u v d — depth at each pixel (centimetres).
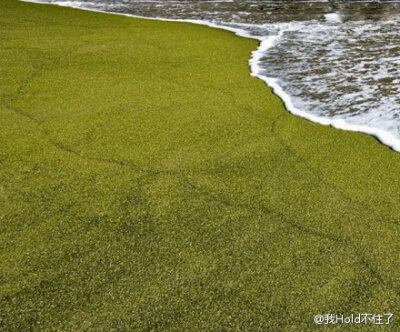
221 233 232
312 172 292
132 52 571
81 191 265
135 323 180
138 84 450
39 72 479
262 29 762
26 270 205
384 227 237
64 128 346
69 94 417
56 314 183
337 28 765
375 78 489
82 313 184
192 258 215
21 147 314
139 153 311
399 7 985
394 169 296
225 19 855
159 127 352
